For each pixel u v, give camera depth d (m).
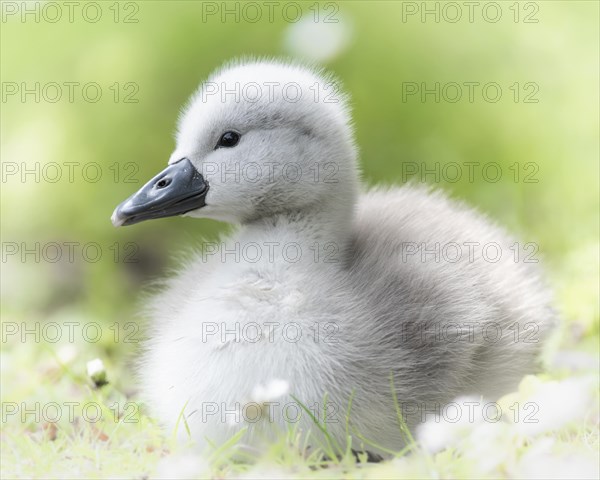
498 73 19.67
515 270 10.29
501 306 9.67
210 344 8.87
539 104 19.55
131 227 19.03
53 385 11.48
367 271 9.39
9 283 18.62
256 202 9.77
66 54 19.70
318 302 8.92
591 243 14.81
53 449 8.88
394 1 19.64
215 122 9.77
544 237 16.64
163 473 8.16
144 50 19.58
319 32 18.83
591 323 11.95
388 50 19.47
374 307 9.05
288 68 10.41
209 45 19.39
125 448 8.96
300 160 9.67
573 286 13.04
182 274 10.90
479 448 7.61
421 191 11.63
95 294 18.25
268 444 8.27
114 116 19.48
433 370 9.01
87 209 19.25
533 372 10.23
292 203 9.73
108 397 10.90
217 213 9.93
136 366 10.45
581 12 19.98
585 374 10.35
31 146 19.47
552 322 10.74
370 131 19.27
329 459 8.69
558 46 19.80
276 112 9.70
